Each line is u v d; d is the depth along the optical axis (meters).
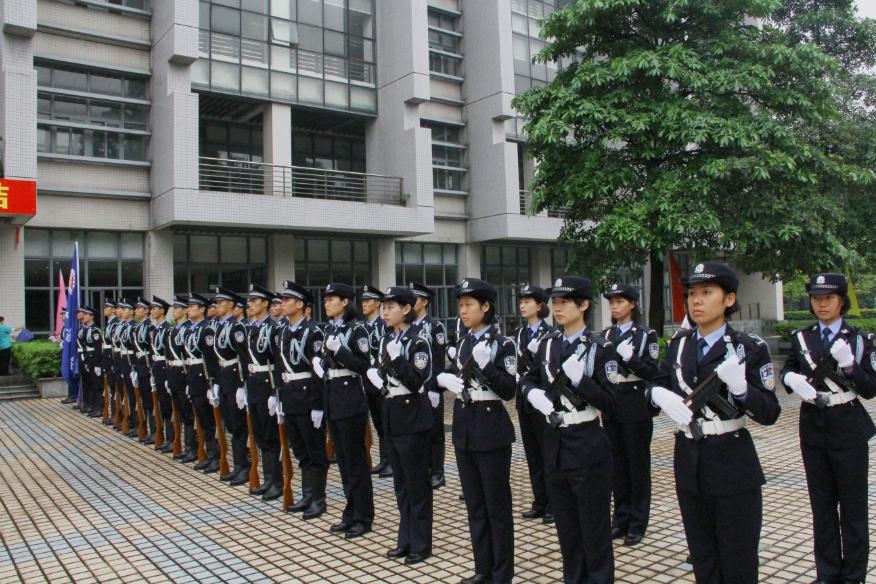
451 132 24.08
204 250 19.86
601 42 13.96
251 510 7.08
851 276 15.03
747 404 3.62
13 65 16.31
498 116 22.97
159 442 10.27
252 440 7.70
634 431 5.82
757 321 30.56
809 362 4.96
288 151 20.17
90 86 17.97
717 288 3.87
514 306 25.44
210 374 8.43
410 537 5.56
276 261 20.30
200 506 7.29
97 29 18.00
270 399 7.09
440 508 7.00
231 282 20.19
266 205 18.52
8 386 16.28
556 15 13.80
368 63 22.00
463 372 4.94
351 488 6.23
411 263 23.34
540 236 23.48
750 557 3.72
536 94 13.98
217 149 21.03
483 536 4.92
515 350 5.00
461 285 5.07
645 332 6.13
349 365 6.10
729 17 13.34
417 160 20.94
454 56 24.05
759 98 13.37
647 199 12.48
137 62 18.59
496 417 4.88
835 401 4.80
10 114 15.84
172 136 17.34
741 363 3.69
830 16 16.41
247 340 7.68
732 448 3.77
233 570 5.46
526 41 24.39
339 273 21.81
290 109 20.39
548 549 5.66
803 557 5.32
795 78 13.32
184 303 9.56
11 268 16.89
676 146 12.99
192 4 17.73
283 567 5.48
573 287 4.59
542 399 4.46
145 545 6.13
